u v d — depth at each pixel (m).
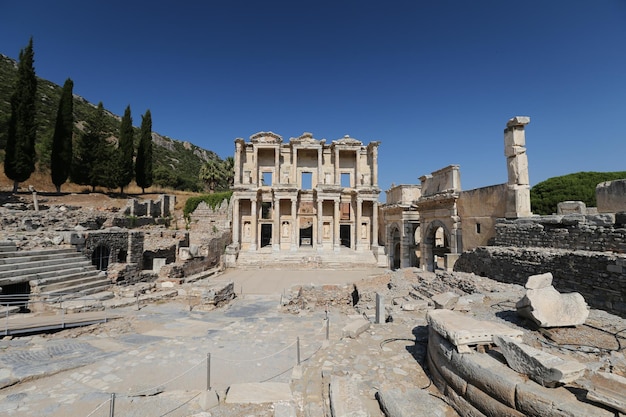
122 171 52.34
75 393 7.80
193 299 19.50
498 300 11.94
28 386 8.17
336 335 12.57
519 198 18.41
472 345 6.22
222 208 49.81
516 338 6.12
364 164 50.88
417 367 7.68
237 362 9.98
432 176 29.28
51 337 12.15
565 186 34.12
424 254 29.97
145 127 58.66
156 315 16.14
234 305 19.70
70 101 45.94
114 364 9.77
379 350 8.77
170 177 77.94
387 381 7.06
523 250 15.92
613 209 13.60
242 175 47.97
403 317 11.99
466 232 23.64
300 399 6.96
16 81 39.00
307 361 8.91
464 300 11.74
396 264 43.28
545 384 4.89
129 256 26.12
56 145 44.59
